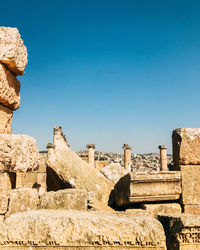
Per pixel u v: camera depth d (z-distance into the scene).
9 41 4.91
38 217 3.70
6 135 4.71
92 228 3.60
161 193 5.99
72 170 6.79
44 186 12.38
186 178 6.14
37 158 5.66
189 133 6.26
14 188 5.34
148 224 3.69
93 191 6.57
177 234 3.86
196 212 6.03
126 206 6.62
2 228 3.63
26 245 3.57
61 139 15.35
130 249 3.57
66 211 4.21
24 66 5.53
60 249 3.54
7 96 5.22
